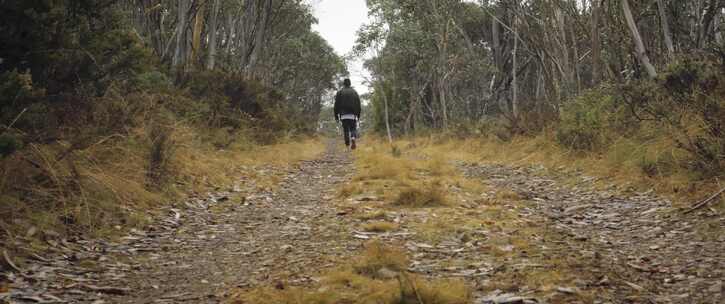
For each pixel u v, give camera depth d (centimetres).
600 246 475
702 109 737
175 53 1440
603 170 880
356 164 1212
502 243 480
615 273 381
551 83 1581
